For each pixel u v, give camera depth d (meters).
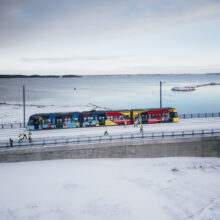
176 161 29.05
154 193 20.25
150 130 36.53
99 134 34.44
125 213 17.03
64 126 39.62
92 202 18.58
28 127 38.59
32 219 16.38
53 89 184.88
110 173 24.61
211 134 31.81
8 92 156.00
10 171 24.33
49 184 21.52
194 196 19.64
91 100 112.56
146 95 136.12
